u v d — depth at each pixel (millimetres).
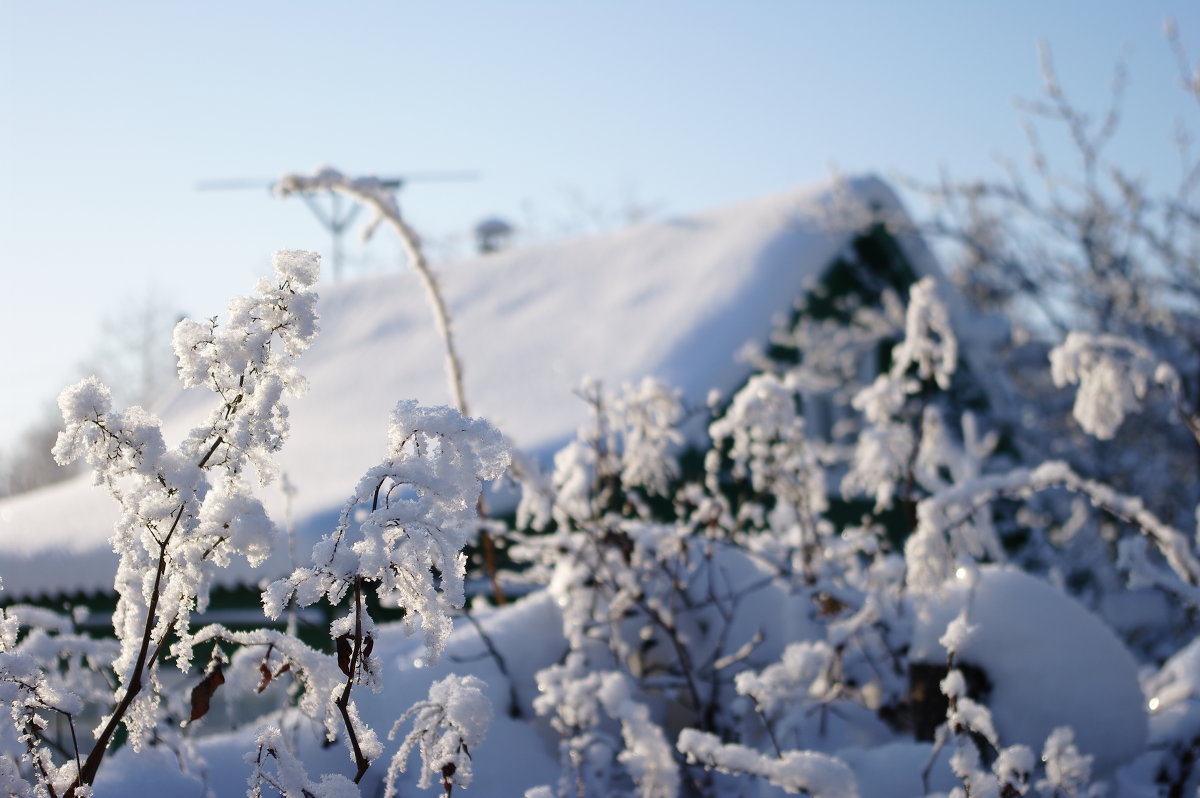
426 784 2021
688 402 9664
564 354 11430
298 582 1727
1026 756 2371
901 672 3557
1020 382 12789
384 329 13945
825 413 13164
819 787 2428
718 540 3941
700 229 13234
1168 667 3762
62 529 9375
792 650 3002
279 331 1781
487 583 5895
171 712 2949
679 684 3430
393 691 2965
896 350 4539
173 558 1795
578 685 2812
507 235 20781
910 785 2832
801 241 11969
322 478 9219
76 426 1742
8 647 1981
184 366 1736
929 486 4469
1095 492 3623
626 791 3143
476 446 1796
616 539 3582
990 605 3174
